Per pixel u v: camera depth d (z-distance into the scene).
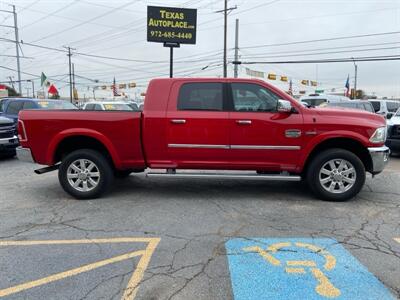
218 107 5.83
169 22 24.02
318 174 5.79
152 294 3.11
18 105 12.34
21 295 3.12
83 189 6.05
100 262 3.72
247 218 5.06
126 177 7.66
